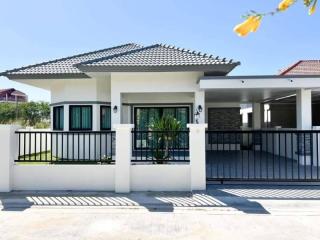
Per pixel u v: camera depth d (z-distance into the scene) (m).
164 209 7.28
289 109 21.64
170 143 10.46
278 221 6.38
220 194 8.29
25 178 9.19
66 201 7.98
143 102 16.30
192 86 12.81
